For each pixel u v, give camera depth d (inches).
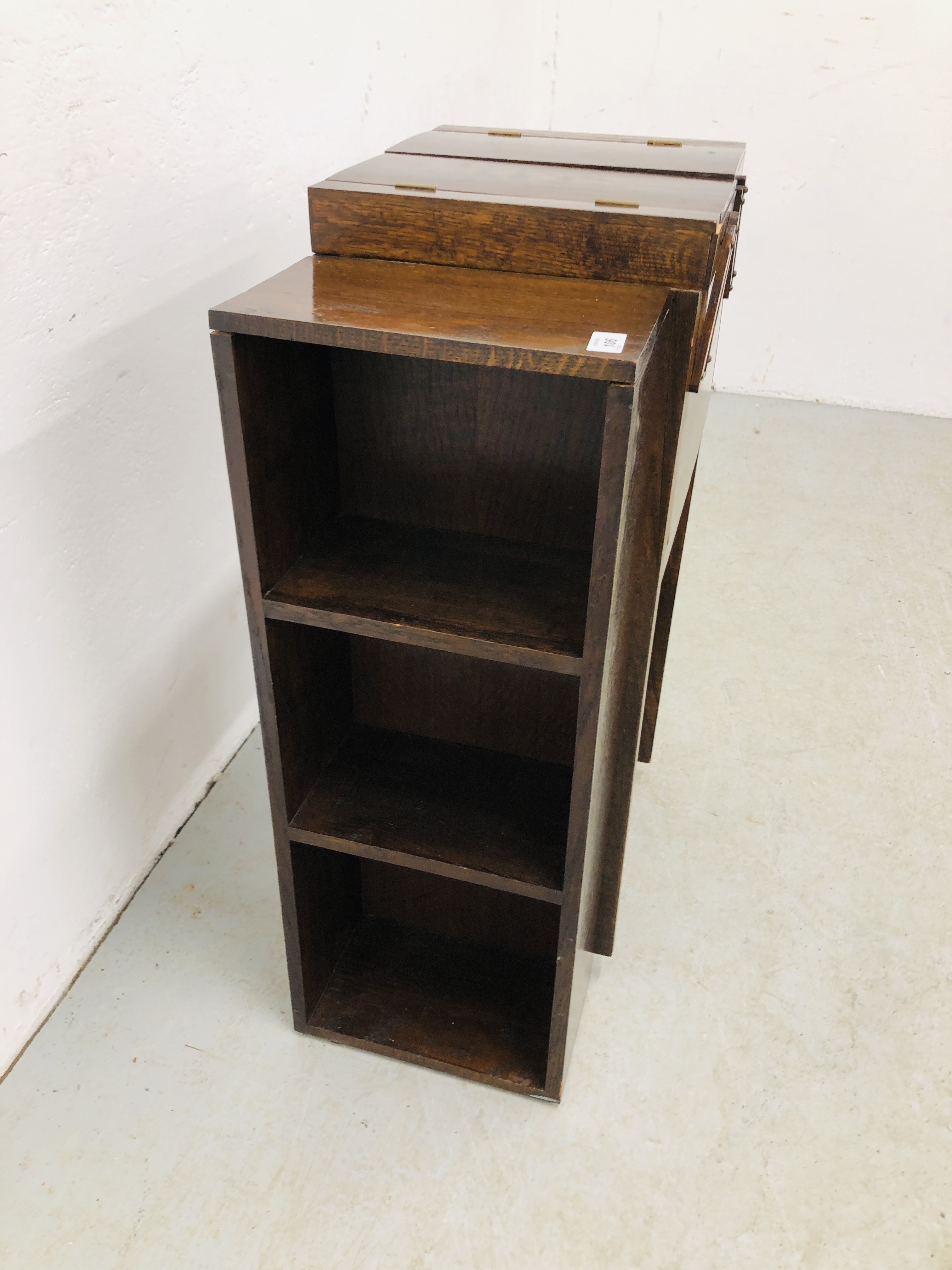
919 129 134.6
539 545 51.7
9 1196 53.5
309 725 55.0
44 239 50.8
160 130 58.0
